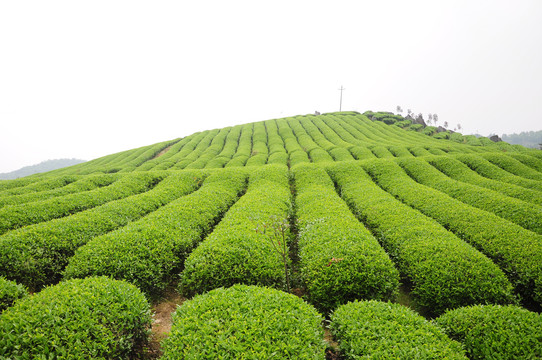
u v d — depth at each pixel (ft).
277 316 20.85
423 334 20.65
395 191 72.33
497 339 21.27
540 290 31.45
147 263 32.73
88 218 44.80
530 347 19.88
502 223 44.68
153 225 40.29
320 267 31.42
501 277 30.53
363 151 141.28
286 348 18.04
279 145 181.37
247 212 47.88
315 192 64.90
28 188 83.51
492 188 73.72
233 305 21.85
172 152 198.18
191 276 30.94
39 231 37.60
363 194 65.67
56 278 36.29
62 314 19.65
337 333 22.47
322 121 277.03
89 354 18.28
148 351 24.11
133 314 22.29
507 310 23.71
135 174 88.89
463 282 29.99
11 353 16.84
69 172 168.14
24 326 18.28
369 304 24.80
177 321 21.40
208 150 185.57
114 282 25.13
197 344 18.16
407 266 36.04
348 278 29.58
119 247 33.45
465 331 22.93
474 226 45.39
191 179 84.17
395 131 254.47
